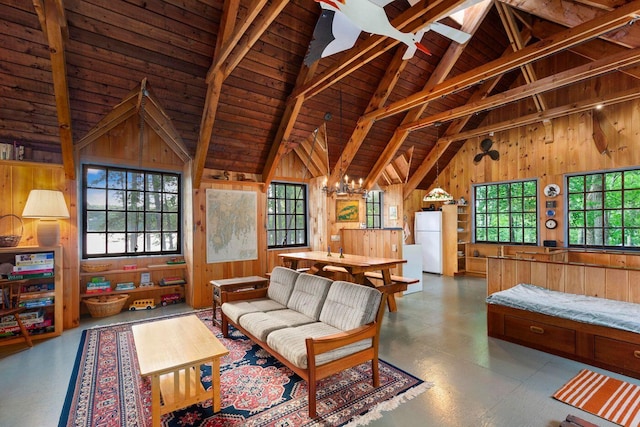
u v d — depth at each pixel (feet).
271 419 6.84
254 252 17.89
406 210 26.84
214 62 11.72
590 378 8.45
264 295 12.73
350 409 7.17
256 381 8.43
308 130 17.62
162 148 16.46
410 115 20.20
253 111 14.90
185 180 16.69
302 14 12.09
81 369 9.17
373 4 6.99
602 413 6.92
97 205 14.96
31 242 12.41
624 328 8.52
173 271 16.70
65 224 12.85
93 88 11.71
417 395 7.72
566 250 19.24
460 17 14.35
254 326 9.35
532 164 21.88
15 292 11.55
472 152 25.27
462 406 7.27
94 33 10.23
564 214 20.43
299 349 7.46
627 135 17.97
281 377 8.65
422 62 16.80
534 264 12.31
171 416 6.96
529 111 21.76
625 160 18.02
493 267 13.37
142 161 15.84
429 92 14.75
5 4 9.02
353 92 16.67
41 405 7.41
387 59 16.06
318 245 20.57
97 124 13.14
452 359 9.69
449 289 19.61
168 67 11.96
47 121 12.00
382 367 9.18
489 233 24.58
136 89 12.35
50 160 12.98
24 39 9.80
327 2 7.01
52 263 11.76
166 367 6.48
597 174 19.31
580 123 19.72
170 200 16.90
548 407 7.21
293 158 20.35
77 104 11.98
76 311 13.03
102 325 12.98
